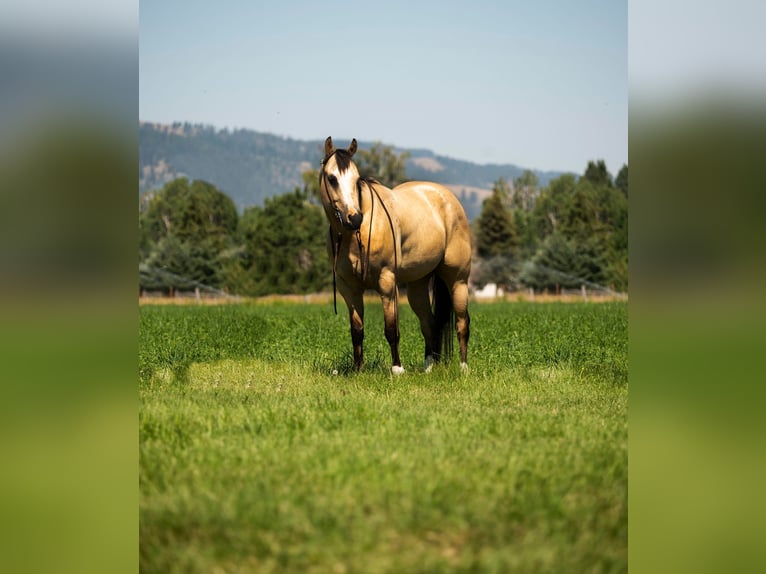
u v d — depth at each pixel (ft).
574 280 302.25
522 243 358.64
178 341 60.39
